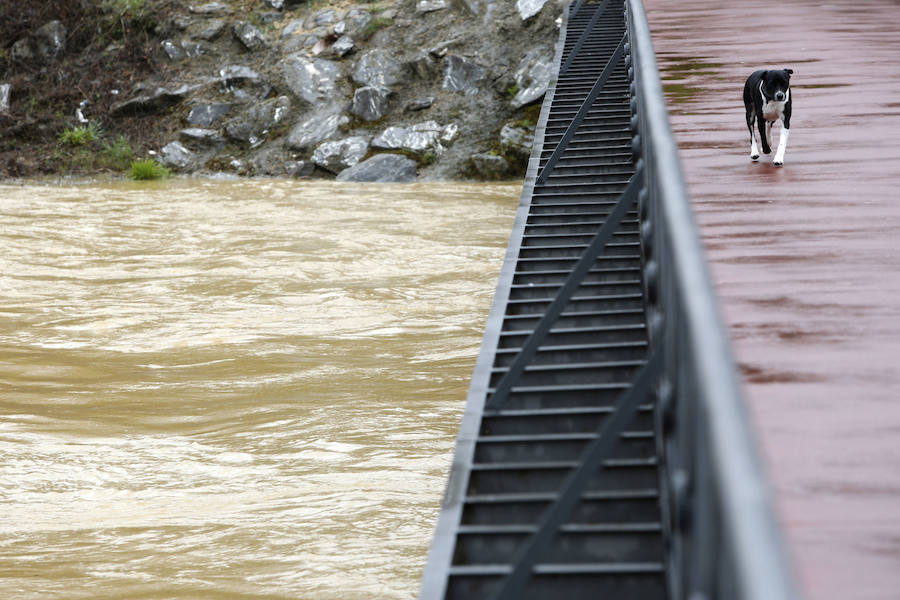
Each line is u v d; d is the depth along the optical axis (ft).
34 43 121.19
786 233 27.07
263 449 37.45
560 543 15.80
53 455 37.01
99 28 123.34
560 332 25.26
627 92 55.16
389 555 28.58
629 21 42.86
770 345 19.42
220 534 30.25
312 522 30.91
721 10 81.97
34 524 31.32
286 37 120.78
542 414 20.06
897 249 25.17
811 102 45.93
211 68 119.65
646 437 18.74
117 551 29.25
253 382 45.55
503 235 77.36
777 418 16.10
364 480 34.30
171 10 124.98
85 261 70.69
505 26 113.91
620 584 14.60
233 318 56.59
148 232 79.61
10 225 81.66
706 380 6.93
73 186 102.83
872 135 38.96
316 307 58.65
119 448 37.83
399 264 68.74
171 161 110.32
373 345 51.26
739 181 33.14
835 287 22.63
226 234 78.28
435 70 112.57
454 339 51.96
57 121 114.42
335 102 112.37
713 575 7.16
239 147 111.55
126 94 117.19
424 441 37.86
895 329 19.94
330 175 106.22
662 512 15.48
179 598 26.13
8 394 44.14
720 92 49.03
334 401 42.63
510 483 18.37
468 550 16.34
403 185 100.83
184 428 39.96
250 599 26.02
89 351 50.93
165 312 58.08
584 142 47.24
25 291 62.75
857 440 15.14
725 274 23.98
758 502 5.32
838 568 11.69
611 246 32.94
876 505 13.12
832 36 65.62
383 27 118.32
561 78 59.52
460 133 107.14
